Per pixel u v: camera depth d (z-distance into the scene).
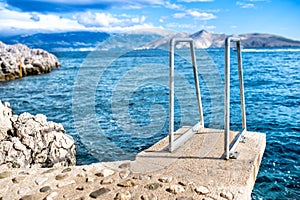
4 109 6.98
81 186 3.86
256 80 26.83
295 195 6.00
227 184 3.74
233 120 12.41
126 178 4.02
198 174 4.03
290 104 15.87
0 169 4.51
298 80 26.47
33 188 3.88
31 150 6.68
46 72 39.38
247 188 3.70
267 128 11.14
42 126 7.18
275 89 21.44
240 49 5.24
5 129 6.64
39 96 20.64
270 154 8.20
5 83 29.56
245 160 4.44
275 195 6.01
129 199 3.50
